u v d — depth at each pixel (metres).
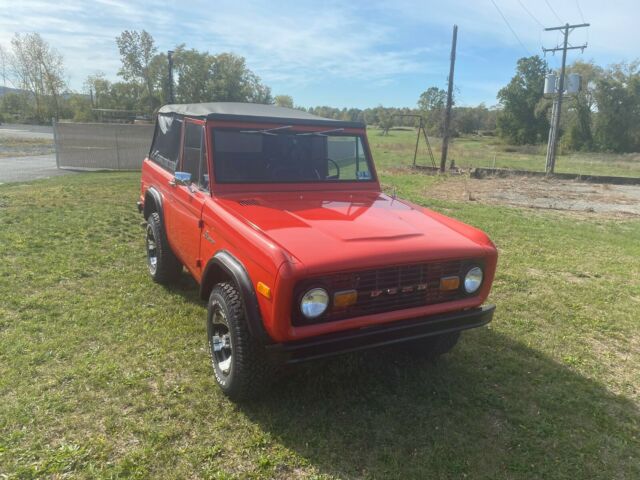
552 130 27.83
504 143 72.94
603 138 62.66
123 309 4.98
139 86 72.25
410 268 3.29
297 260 2.92
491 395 3.79
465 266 3.52
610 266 7.69
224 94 69.75
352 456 3.03
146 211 6.08
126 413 3.33
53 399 3.42
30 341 4.21
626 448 3.25
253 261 3.13
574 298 6.12
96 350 4.12
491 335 4.93
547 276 7.01
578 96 60.91
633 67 60.75
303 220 3.54
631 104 60.31
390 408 3.53
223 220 3.62
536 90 70.56
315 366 4.04
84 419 3.23
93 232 7.97
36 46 70.81
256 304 3.09
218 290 3.55
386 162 30.66
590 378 4.20
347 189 4.65
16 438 3.01
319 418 3.37
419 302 3.40
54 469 2.78
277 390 3.68
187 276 5.99
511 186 20.06
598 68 62.88
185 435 3.15
